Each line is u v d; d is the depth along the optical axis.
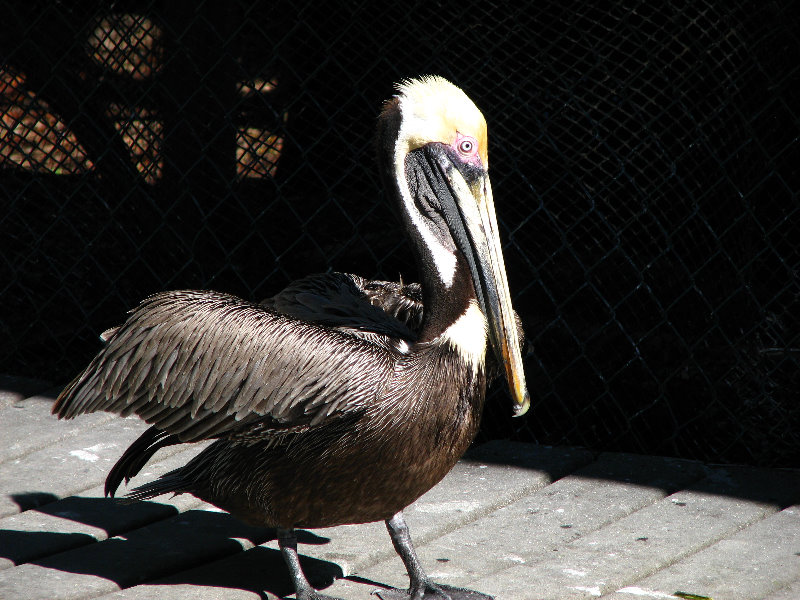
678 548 5.23
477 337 4.59
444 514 5.60
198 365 4.38
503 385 7.80
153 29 8.98
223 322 4.41
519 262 8.80
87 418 6.72
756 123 7.50
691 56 8.20
